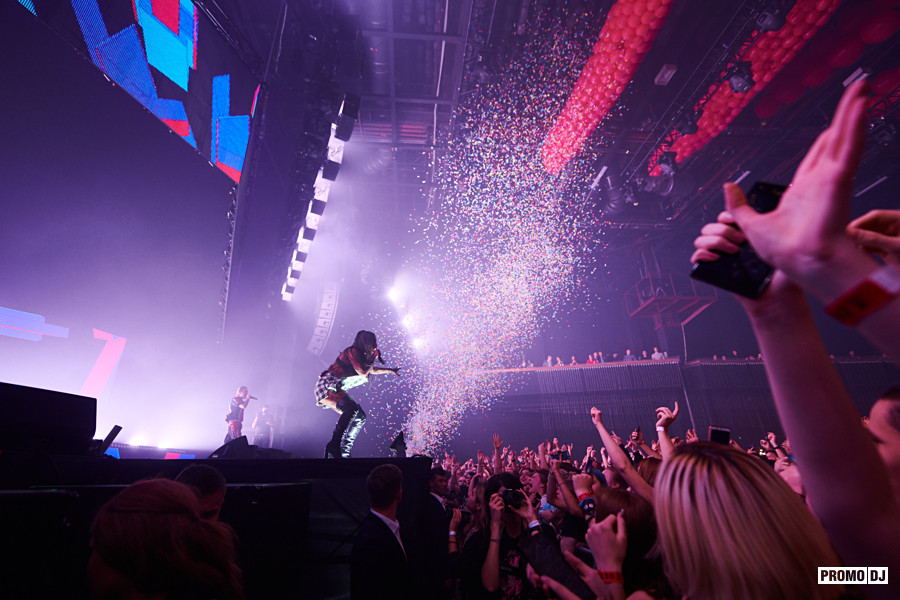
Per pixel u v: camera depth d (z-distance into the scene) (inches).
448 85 507.2
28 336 278.7
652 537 62.0
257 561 100.4
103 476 123.4
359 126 565.9
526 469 217.8
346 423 175.5
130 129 326.3
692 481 37.9
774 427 639.8
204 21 316.5
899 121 535.8
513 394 690.8
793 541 33.3
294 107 514.9
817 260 21.7
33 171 277.0
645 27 387.2
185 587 45.6
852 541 29.4
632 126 561.0
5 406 115.8
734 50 446.6
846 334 728.3
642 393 674.2
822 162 22.3
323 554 130.1
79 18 220.1
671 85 520.4
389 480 104.9
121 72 245.6
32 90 271.9
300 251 418.0
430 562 131.7
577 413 674.2
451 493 226.1
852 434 28.7
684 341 775.1
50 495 52.1
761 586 32.8
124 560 43.2
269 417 386.9
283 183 538.3
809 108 544.1
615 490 71.6
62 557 53.3
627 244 810.8
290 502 118.2
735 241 29.0
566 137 545.6
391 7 399.5
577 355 813.2
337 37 398.0
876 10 387.9
